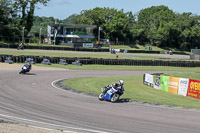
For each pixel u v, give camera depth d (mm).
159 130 9305
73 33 86812
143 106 14242
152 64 49656
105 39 96750
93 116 10938
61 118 10305
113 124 9820
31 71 29000
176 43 119438
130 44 101188
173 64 51938
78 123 9703
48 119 10039
